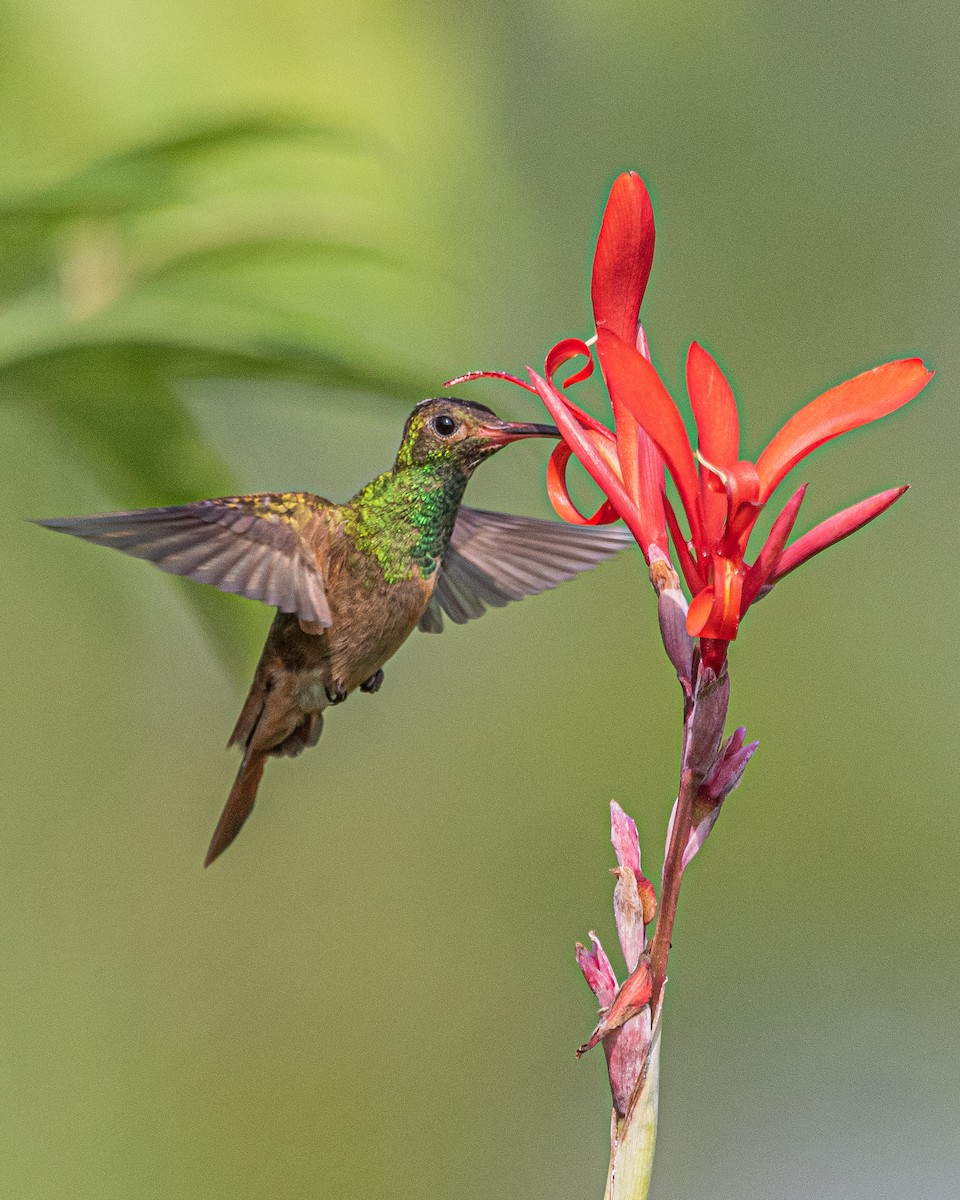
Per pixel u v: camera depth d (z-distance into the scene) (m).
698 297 11.73
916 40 11.84
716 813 3.88
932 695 13.17
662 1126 12.38
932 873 13.01
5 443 7.71
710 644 3.87
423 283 6.26
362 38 6.87
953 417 12.66
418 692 13.00
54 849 10.09
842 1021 12.59
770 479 3.81
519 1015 12.23
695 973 12.92
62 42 6.43
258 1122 11.18
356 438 7.73
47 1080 10.23
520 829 12.75
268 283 5.91
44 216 5.40
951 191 11.84
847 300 11.84
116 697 9.74
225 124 5.38
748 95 11.48
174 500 6.04
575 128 10.81
